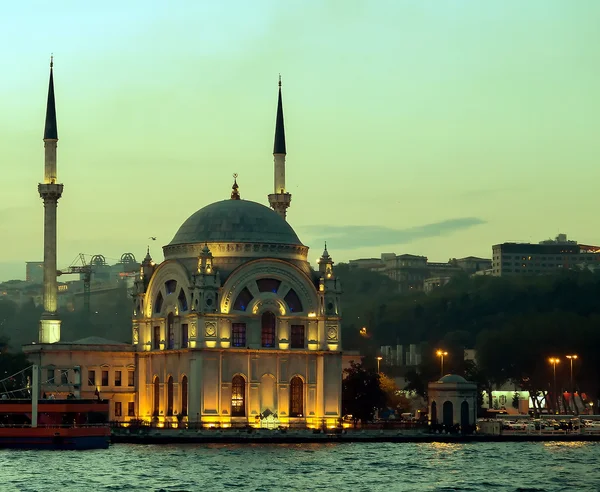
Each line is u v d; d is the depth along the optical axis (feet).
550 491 500.74
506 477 542.57
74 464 577.43
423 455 637.30
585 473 558.56
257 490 494.59
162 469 558.15
